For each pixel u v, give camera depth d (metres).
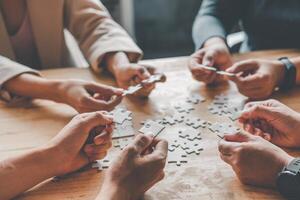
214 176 0.47
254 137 0.48
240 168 0.45
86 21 0.83
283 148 0.52
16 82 0.67
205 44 0.80
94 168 0.49
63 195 0.45
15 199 0.45
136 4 1.50
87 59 0.79
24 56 0.90
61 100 0.64
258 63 0.67
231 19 0.94
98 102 0.60
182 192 0.45
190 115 0.60
